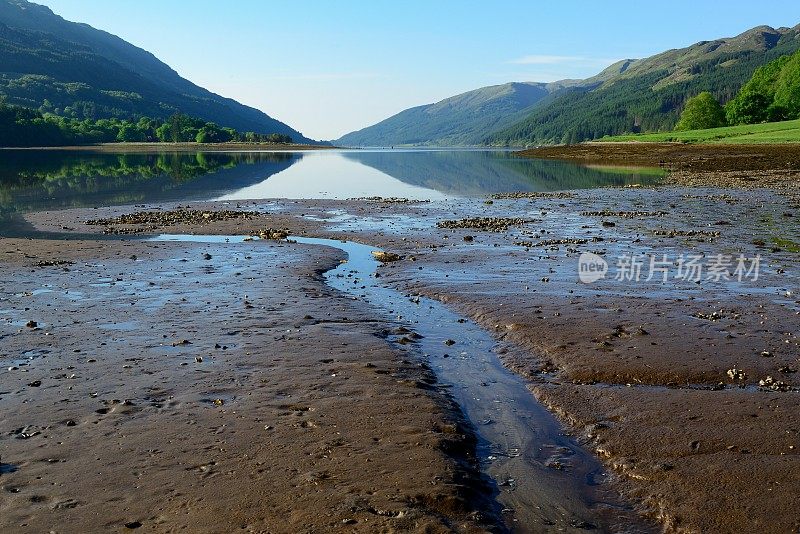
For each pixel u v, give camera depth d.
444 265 15.70
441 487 5.82
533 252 17.06
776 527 5.32
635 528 5.48
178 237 20.52
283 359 9.16
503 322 11.05
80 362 9.00
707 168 49.94
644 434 7.02
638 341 9.84
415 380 8.48
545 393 8.23
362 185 42.97
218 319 11.13
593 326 10.59
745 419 7.25
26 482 5.87
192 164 70.31
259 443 6.62
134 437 6.75
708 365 8.86
